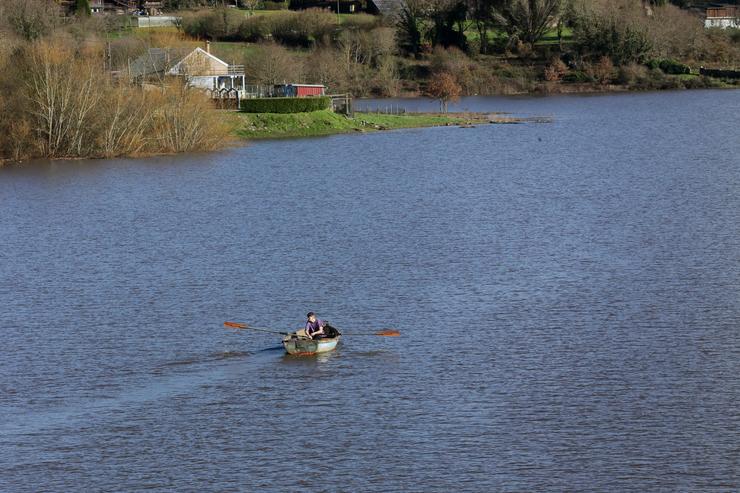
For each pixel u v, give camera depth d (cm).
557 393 9300
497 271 13488
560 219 16850
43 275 13938
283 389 9519
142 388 9606
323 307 12075
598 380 9594
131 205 19225
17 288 13262
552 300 12119
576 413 8869
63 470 8025
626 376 9662
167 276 13712
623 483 7706
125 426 8775
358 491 7656
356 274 13525
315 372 9938
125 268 14225
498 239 15425
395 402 9181
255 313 11931
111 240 16125
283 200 19438
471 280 13075
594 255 14250
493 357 10244
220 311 12031
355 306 12081
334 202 19075
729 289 12388
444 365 10050
